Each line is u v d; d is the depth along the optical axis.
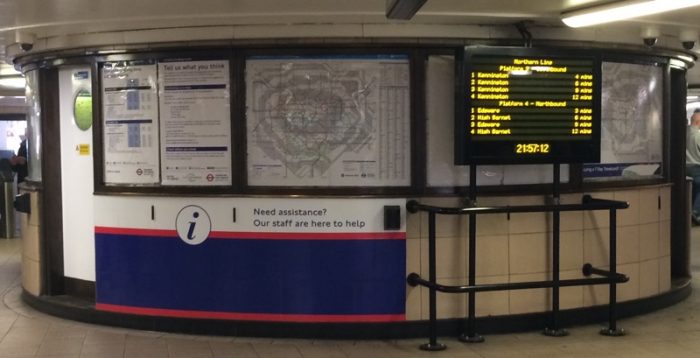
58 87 6.52
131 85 5.72
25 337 5.59
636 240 6.20
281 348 5.24
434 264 5.21
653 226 6.36
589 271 5.84
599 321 5.96
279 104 5.43
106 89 5.82
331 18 5.20
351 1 4.70
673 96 7.32
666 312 6.37
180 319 5.64
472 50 5.13
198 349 5.22
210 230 5.54
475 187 5.35
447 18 5.23
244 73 5.45
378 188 5.41
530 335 5.59
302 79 5.41
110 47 5.72
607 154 6.01
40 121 6.54
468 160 5.17
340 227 5.39
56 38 5.99
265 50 5.41
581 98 5.38
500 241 5.60
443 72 5.47
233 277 5.52
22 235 7.04
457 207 5.20
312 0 4.67
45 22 5.39
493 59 5.18
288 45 5.37
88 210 6.38
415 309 5.47
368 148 5.41
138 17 5.18
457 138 5.24
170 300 5.66
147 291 5.71
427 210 5.20
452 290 5.01
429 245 5.23
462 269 5.52
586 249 5.88
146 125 5.69
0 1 4.71
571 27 5.51
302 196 5.40
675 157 7.39
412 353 5.10
